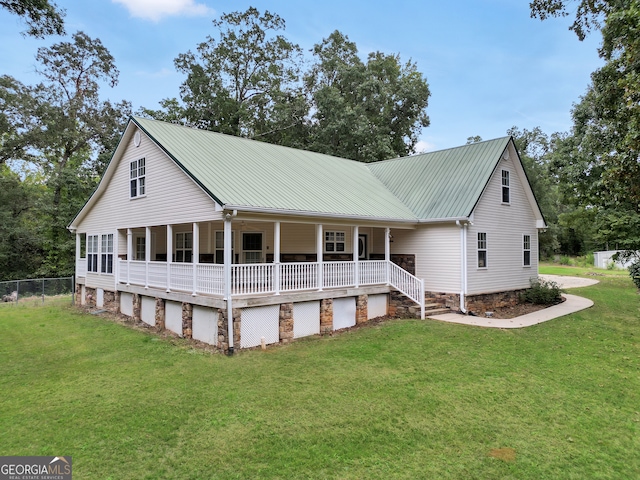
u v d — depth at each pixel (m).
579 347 9.99
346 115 29.02
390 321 13.51
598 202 19.86
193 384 7.70
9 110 26.98
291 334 11.29
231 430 5.80
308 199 12.60
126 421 6.13
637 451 5.26
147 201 13.95
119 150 15.44
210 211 10.82
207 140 14.62
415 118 33.19
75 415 6.38
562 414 6.30
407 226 15.34
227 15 32.94
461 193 15.22
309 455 5.12
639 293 20.27
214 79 32.66
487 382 7.62
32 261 29.67
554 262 44.66
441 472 4.75
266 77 33.69
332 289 12.67
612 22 12.12
